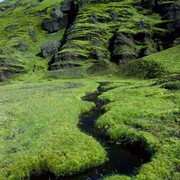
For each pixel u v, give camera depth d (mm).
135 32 190875
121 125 37688
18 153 29734
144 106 46281
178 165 24516
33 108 53438
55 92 79250
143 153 29953
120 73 123188
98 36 194250
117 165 27828
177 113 40094
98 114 49062
